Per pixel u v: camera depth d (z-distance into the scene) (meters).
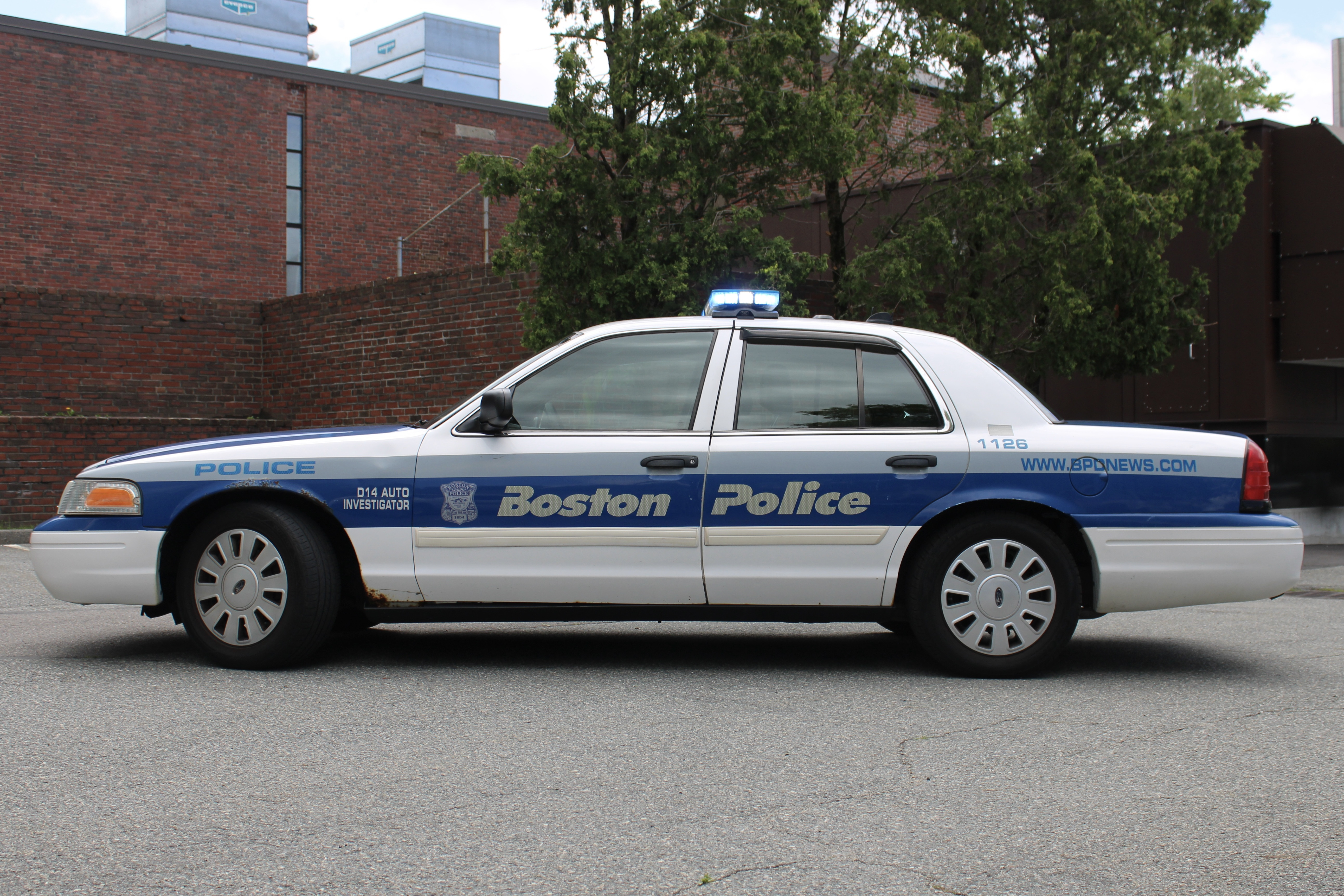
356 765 4.36
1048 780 4.20
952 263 13.66
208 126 28.53
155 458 6.19
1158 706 5.37
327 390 18.70
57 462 16.70
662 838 3.59
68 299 18.50
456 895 3.15
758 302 6.33
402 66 41.59
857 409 6.09
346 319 18.31
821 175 13.14
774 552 5.96
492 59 41.97
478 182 32.12
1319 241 16.08
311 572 5.99
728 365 6.13
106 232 27.31
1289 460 16.92
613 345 6.23
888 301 14.40
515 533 6.00
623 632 7.61
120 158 27.48
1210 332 16.94
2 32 26.19
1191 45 14.44
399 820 3.75
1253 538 5.99
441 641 7.17
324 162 30.05
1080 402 18.41
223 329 19.55
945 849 3.51
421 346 17.14
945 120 13.86
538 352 12.23
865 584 5.98
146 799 3.95
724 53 11.98
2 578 10.91
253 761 4.41
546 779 4.20
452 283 16.67
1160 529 5.97
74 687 5.67
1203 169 13.80
